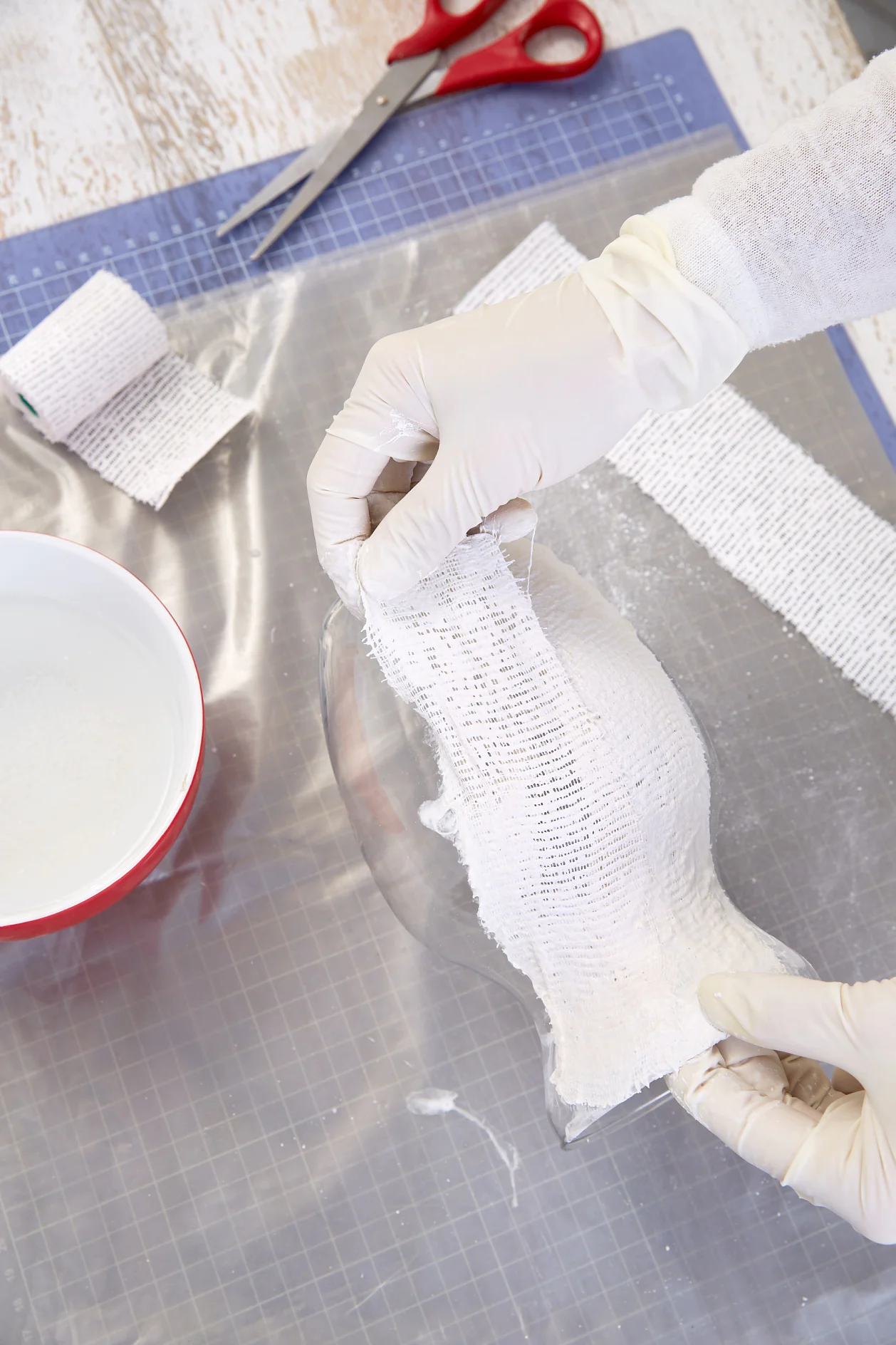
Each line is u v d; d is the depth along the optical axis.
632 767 0.95
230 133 1.12
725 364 0.95
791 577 1.10
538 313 0.96
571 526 1.09
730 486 1.10
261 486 1.09
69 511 1.08
